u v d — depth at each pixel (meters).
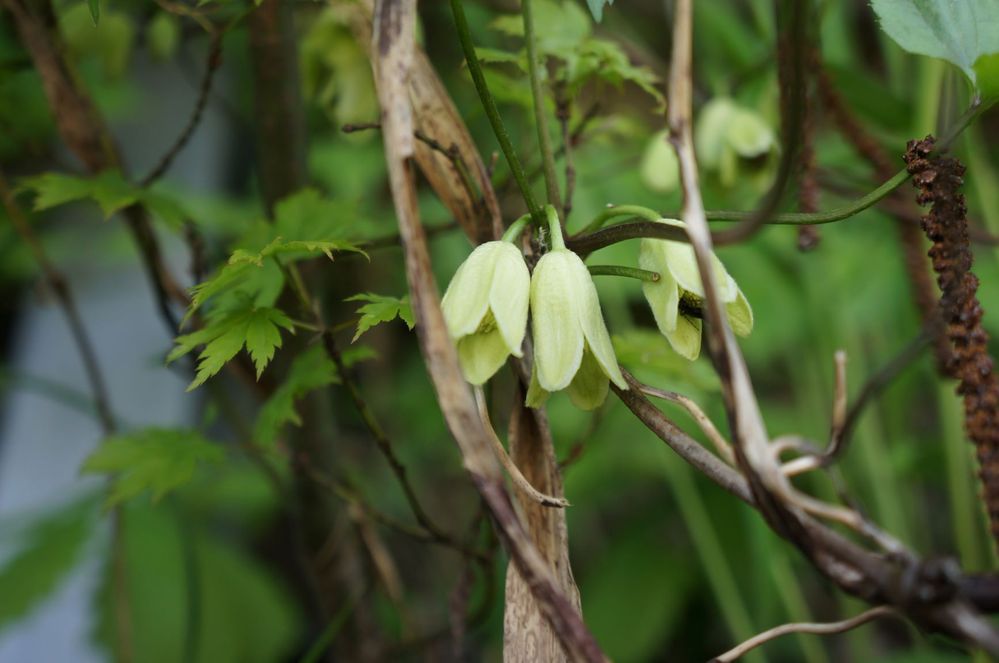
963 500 0.82
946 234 0.61
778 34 0.61
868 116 0.89
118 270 1.26
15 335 1.28
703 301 0.62
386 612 1.08
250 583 1.09
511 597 0.62
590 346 0.61
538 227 0.63
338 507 0.81
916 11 0.62
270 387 0.78
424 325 0.58
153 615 1.01
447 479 1.29
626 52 0.84
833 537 0.58
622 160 0.95
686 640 1.11
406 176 0.58
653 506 1.15
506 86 0.76
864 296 1.01
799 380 1.09
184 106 1.30
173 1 0.75
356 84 0.79
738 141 0.81
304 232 0.72
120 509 0.90
